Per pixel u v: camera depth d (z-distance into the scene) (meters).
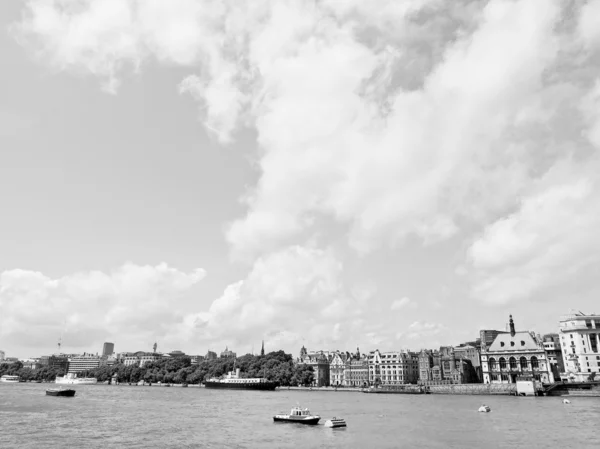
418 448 86.06
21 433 102.00
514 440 92.69
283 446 89.00
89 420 125.62
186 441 93.94
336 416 140.00
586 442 89.81
